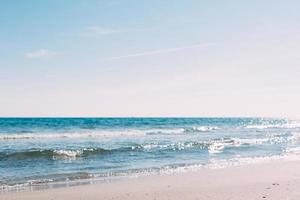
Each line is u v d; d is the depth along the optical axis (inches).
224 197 467.8
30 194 506.0
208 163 874.1
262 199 450.3
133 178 649.6
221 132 2359.7
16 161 852.0
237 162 900.0
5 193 514.3
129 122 3887.8
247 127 3366.1
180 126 3107.8
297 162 900.6
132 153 1050.7
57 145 1253.1
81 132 2020.2
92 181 618.2
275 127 3440.0
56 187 561.9
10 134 1786.4
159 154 1047.6
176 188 546.0
